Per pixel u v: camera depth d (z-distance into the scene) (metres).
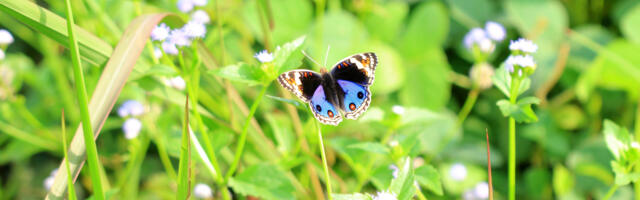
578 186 0.99
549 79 1.04
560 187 0.99
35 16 0.79
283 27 1.01
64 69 0.96
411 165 0.76
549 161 1.02
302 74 0.82
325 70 0.83
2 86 0.90
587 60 1.05
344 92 0.83
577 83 1.03
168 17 0.82
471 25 1.08
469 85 1.03
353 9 1.05
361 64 0.83
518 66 0.78
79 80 0.75
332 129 0.90
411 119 0.84
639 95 1.02
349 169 0.96
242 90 0.97
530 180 1.00
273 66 0.78
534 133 1.02
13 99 0.90
